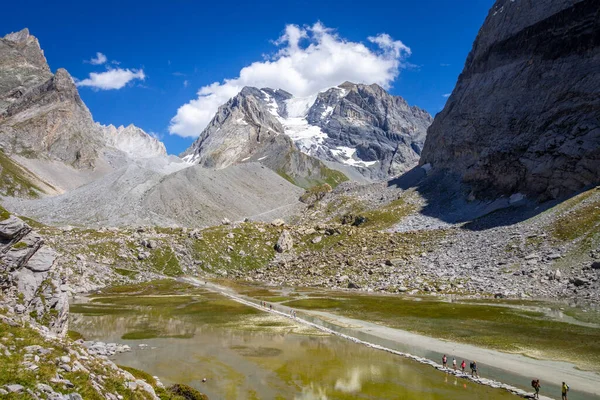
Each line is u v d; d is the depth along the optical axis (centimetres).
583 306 8494
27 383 2256
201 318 8850
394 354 5803
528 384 4425
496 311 8538
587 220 12144
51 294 4616
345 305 10200
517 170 19500
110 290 13400
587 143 16350
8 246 4438
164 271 16450
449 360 5453
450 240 15388
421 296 11075
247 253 18575
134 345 6372
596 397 4019
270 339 6819
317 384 4497
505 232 14138
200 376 4794
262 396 4128
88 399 2408
